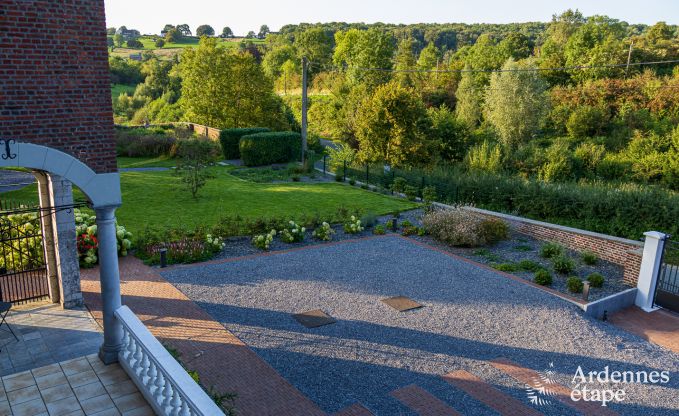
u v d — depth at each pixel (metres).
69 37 7.44
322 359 10.24
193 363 9.79
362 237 19.41
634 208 20.67
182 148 34.59
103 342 9.45
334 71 79.38
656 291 14.62
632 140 43.62
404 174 29.36
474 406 8.91
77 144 7.74
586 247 18.25
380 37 68.62
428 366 10.16
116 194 8.09
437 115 45.16
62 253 11.11
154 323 11.38
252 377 9.45
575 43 64.25
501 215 21.09
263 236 17.44
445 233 18.80
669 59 60.09
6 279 12.83
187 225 19.11
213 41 53.03
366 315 12.38
